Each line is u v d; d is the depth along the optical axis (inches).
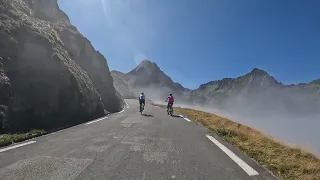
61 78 658.8
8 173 223.3
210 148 336.8
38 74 592.7
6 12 669.9
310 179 219.6
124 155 292.2
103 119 714.2
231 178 218.8
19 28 634.2
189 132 482.0
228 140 397.1
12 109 469.7
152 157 285.0
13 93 494.3
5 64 526.9
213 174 228.4
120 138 401.1
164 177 218.7
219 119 706.8
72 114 651.5
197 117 797.9
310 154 301.3
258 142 371.9
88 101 768.9
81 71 900.0
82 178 213.2
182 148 334.3
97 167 244.2
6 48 556.7
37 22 863.7
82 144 351.6
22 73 553.0
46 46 672.4
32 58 603.8
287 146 344.8
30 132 430.6
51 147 331.0
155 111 1149.7
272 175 228.8
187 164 258.5
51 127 531.5
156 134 448.8
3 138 359.9
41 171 229.9
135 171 233.8
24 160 266.1
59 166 245.9
